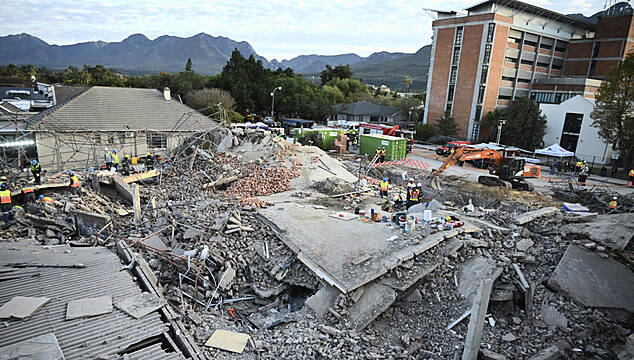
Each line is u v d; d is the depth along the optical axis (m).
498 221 18.59
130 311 10.08
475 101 64.62
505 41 62.97
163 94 42.62
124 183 23.55
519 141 55.75
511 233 17.36
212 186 25.17
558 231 17.00
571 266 14.66
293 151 31.64
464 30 64.56
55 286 10.96
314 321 12.44
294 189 25.94
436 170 36.81
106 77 99.38
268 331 12.02
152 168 29.08
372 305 12.70
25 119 35.03
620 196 28.47
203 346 10.81
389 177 35.03
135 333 9.38
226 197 22.81
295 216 18.69
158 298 10.90
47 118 32.69
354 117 83.69
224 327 12.06
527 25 66.25
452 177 35.38
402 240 16.02
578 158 50.34
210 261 14.80
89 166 30.28
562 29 73.00
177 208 20.30
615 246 15.05
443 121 64.81
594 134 48.62
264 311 13.33
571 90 59.91
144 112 38.28
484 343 12.20
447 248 15.59
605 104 41.84
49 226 16.66
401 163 41.72
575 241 15.84
